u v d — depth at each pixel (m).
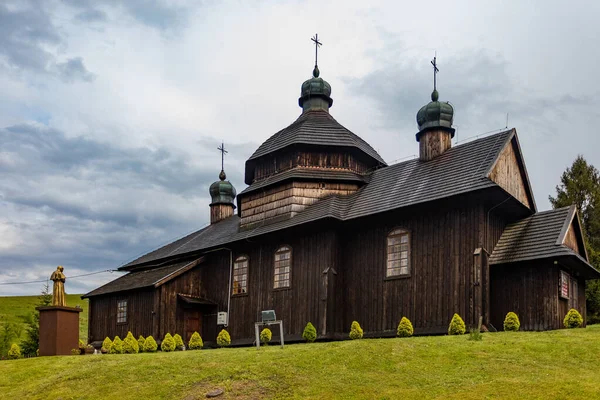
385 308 27.00
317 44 37.62
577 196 44.84
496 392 14.91
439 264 25.62
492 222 26.03
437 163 28.33
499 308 25.06
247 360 19.58
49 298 42.50
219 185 46.91
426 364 17.66
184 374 18.95
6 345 39.59
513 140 27.48
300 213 31.05
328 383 16.77
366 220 28.22
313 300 28.81
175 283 34.75
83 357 23.27
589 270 26.56
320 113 35.47
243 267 33.53
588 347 18.05
